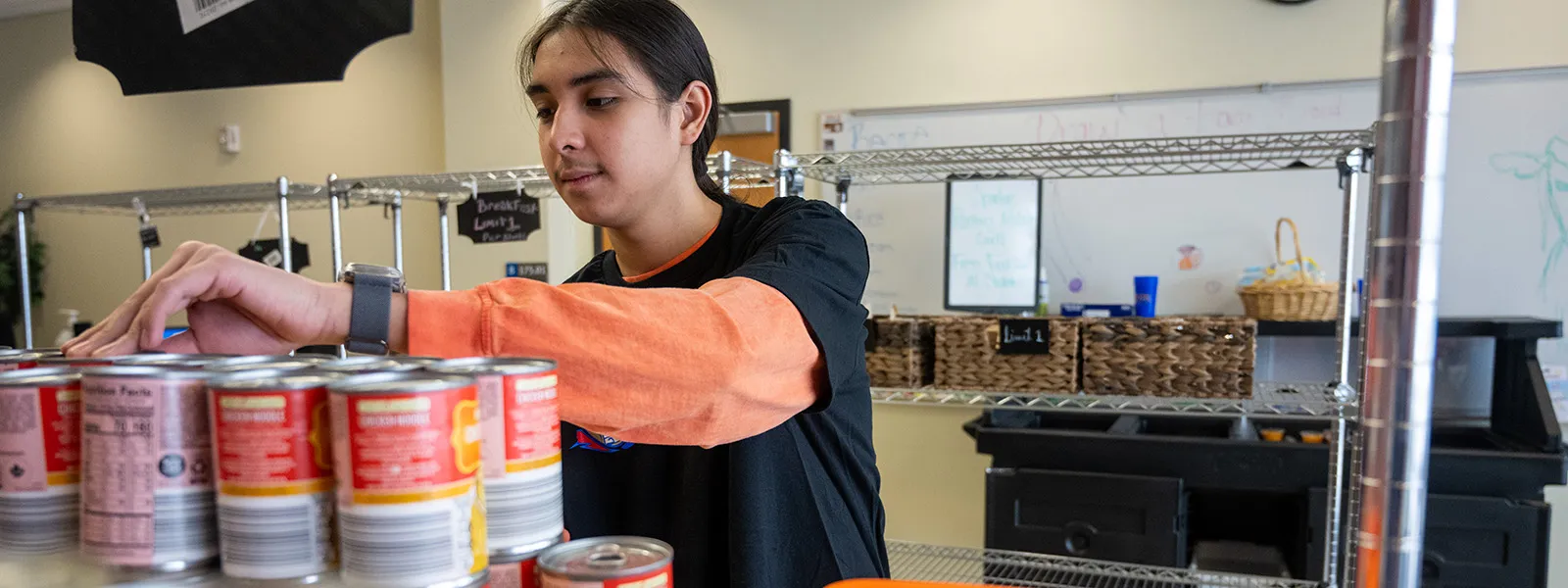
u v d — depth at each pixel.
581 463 0.97
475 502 0.45
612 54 0.78
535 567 0.49
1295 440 2.13
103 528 0.45
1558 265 2.39
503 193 2.04
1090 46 2.72
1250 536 2.37
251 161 3.71
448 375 0.46
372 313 0.56
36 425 0.48
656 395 0.57
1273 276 2.40
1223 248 2.64
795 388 0.69
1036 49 2.77
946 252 2.50
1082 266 2.77
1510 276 2.43
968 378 1.96
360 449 0.41
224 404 0.43
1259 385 1.97
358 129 3.52
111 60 1.66
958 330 1.96
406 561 0.41
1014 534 2.11
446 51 3.09
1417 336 0.58
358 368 0.49
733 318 0.60
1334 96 2.51
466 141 3.07
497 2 3.02
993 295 2.47
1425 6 0.56
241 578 0.43
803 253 0.74
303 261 2.51
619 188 0.82
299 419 0.43
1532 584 1.82
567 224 3.10
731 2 3.06
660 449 0.95
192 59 1.60
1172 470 2.03
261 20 1.56
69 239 4.13
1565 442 2.42
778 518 0.89
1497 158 2.42
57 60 4.04
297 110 3.62
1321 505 1.91
